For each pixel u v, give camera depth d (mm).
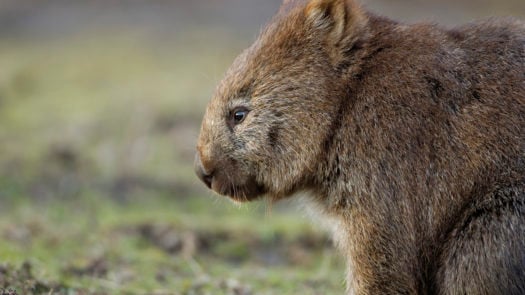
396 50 14062
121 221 22594
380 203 13547
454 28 14594
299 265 21031
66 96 34844
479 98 13625
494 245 13133
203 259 20719
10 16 47875
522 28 14375
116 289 16953
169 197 25688
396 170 13531
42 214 22906
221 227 22281
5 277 15672
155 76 36531
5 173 26500
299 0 14898
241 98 14211
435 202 13516
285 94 14031
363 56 14070
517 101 13602
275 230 22219
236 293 17375
